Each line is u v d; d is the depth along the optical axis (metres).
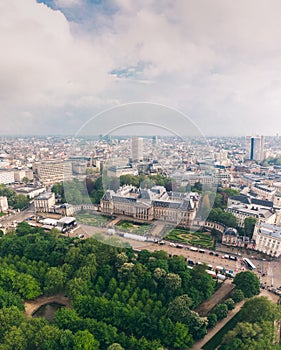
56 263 178.75
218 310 142.12
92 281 160.88
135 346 117.44
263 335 117.25
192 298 144.62
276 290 168.38
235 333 119.38
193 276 159.12
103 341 118.31
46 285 159.25
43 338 113.81
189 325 129.75
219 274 180.25
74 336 113.12
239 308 151.50
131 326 128.38
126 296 144.38
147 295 145.00
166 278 150.00
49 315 147.75
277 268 195.50
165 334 124.56
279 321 138.25
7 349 107.75
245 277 161.38
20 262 174.62
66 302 158.50
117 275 159.38
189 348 124.12
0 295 141.75
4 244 197.38
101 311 132.38
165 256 172.25
